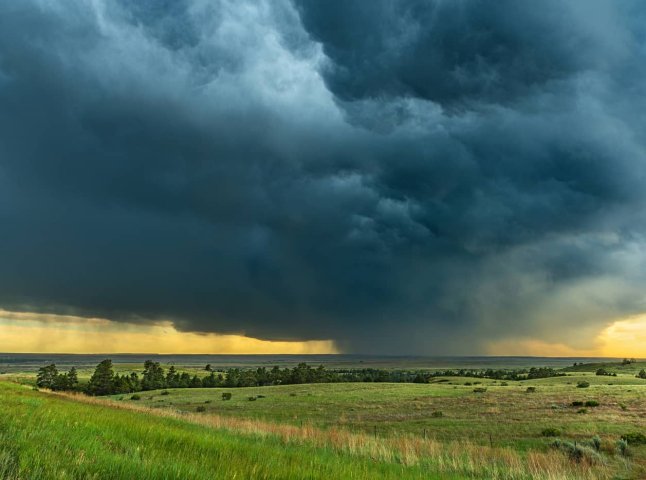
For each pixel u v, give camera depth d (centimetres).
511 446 3934
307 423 5478
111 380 14375
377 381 16050
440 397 8094
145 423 1647
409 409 6769
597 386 8750
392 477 1150
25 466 548
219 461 860
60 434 880
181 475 650
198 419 3088
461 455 2405
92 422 1330
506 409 6203
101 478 571
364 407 7200
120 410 2881
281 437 2398
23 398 2262
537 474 1955
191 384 15600
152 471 634
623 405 5800
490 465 2133
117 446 879
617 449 3369
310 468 959
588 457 3100
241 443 1375
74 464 597
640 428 4300
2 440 704
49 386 13650
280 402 8425
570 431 4347
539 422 4984
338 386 11962
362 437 2573
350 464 1258
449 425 5169
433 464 1948
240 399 9431
